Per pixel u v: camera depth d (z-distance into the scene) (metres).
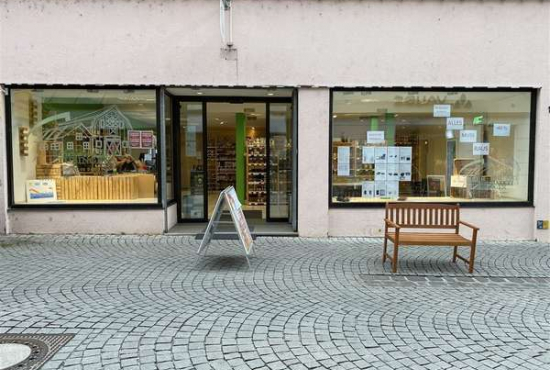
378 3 8.06
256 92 8.82
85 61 8.01
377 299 5.00
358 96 8.45
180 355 3.57
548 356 3.64
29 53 7.96
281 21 8.05
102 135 8.52
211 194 10.41
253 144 10.43
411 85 8.17
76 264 6.22
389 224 6.30
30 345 3.72
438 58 8.16
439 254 7.12
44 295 4.95
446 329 4.17
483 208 8.43
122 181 8.49
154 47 8.03
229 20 8.01
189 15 8.00
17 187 8.36
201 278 5.66
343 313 4.54
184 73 8.07
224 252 7.02
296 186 8.45
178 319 4.32
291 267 6.22
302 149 8.21
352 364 3.46
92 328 4.07
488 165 8.76
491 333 4.09
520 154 8.62
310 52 8.09
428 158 8.70
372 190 8.65
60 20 7.94
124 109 8.45
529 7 8.14
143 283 5.43
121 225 8.32
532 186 8.48
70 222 8.27
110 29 7.99
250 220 9.95
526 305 4.86
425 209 6.73
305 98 8.16
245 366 3.41
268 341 3.86
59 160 8.52
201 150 9.87
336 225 8.39
